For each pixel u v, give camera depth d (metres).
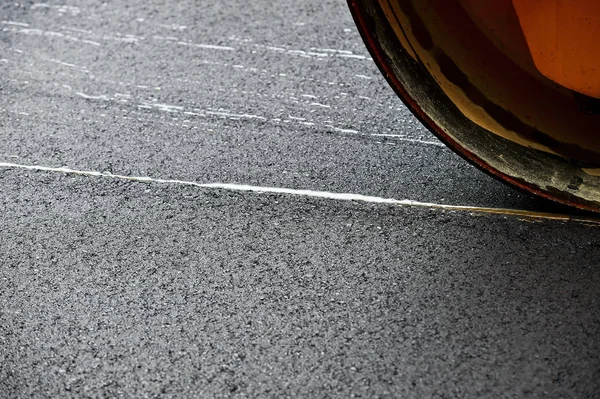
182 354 2.12
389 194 2.39
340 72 2.70
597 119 2.21
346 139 2.52
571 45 2.12
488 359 2.08
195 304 2.20
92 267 2.27
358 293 2.20
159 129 2.57
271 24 2.86
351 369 2.08
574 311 2.14
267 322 2.16
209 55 2.77
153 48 2.80
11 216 2.39
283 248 2.29
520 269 2.21
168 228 2.34
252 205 2.38
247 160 2.49
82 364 2.11
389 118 2.57
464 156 2.22
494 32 2.15
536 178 2.24
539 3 2.09
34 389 2.08
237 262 2.27
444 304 2.17
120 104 2.64
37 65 2.76
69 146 2.54
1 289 2.24
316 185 2.42
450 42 2.18
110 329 2.16
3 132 2.58
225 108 2.62
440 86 2.20
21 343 2.15
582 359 2.07
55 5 2.96
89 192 2.43
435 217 2.33
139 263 2.28
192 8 2.93
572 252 2.24
